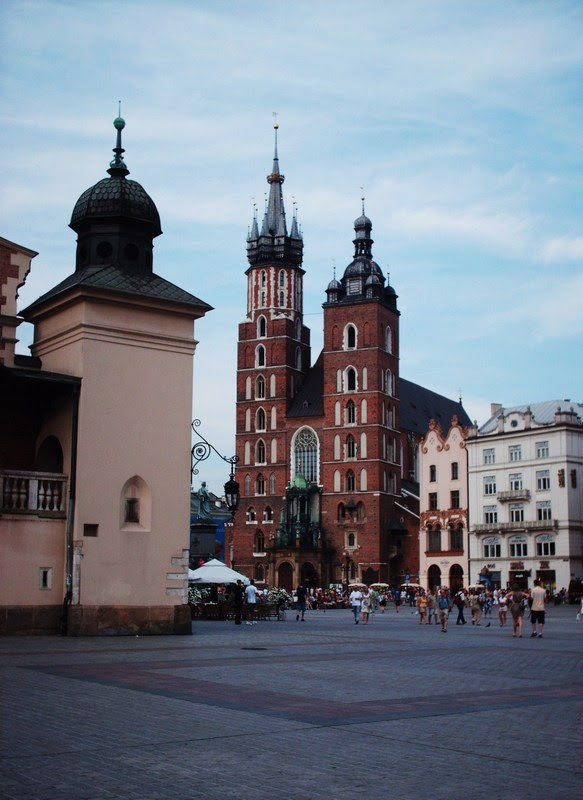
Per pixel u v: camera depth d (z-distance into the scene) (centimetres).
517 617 4066
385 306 13562
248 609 5353
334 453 13238
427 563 11569
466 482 11294
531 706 1728
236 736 1388
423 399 15750
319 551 12912
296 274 14400
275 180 14688
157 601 3653
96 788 1078
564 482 10225
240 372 14125
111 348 3669
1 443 3769
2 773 1145
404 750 1306
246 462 13888
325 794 1067
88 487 3547
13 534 3406
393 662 2581
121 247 3997
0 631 3347
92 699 1730
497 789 1100
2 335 3684
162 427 3759
